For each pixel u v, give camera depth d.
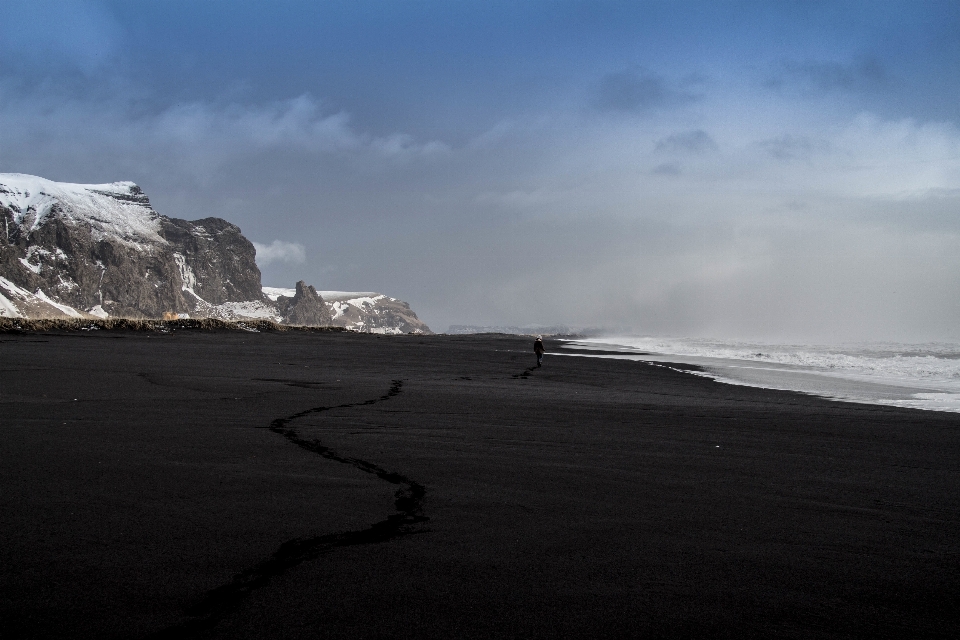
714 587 3.46
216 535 3.99
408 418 9.30
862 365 27.16
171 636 2.77
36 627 2.81
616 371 21.77
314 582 3.34
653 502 5.14
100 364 16.03
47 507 4.43
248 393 11.57
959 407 12.65
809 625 3.07
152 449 6.45
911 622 3.14
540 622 2.99
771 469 6.56
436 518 4.51
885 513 5.02
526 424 9.15
